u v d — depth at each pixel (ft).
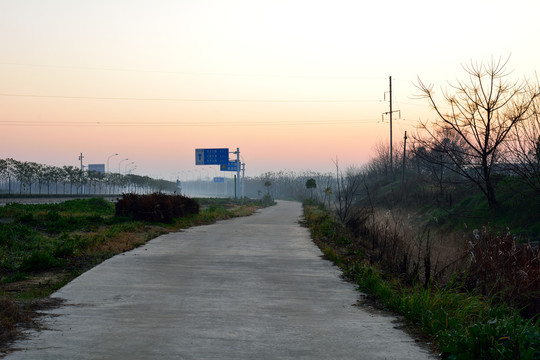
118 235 59.62
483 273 32.78
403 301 27.02
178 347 19.02
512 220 71.67
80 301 27.96
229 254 50.26
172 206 88.38
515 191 78.02
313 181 248.52
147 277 36.40
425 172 166.61
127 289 31.83
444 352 18.08
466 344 17.99
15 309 23.24
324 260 47.11
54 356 17.42
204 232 73.67
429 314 23.71
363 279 35.68
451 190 107.96
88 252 48.39
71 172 295.69
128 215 83.51
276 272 40.19
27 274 38.42
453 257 44.60
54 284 33.60
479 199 87.45
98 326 22.12
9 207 86.69
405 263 40.96
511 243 36.45
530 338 17.53
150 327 22.18
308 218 102.83
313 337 21.17
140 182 451.94
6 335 19.80
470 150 109.19
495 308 25.43
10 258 44.09
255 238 66.13
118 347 18.79
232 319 24.35
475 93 69.36
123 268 40.11
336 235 67.41
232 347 19.25
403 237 55.77
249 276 38.01
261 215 129.18
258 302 28.91
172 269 40.27
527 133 66.03
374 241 59.72
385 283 33.99
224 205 200.95
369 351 19.17
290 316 25.43
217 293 31.32
